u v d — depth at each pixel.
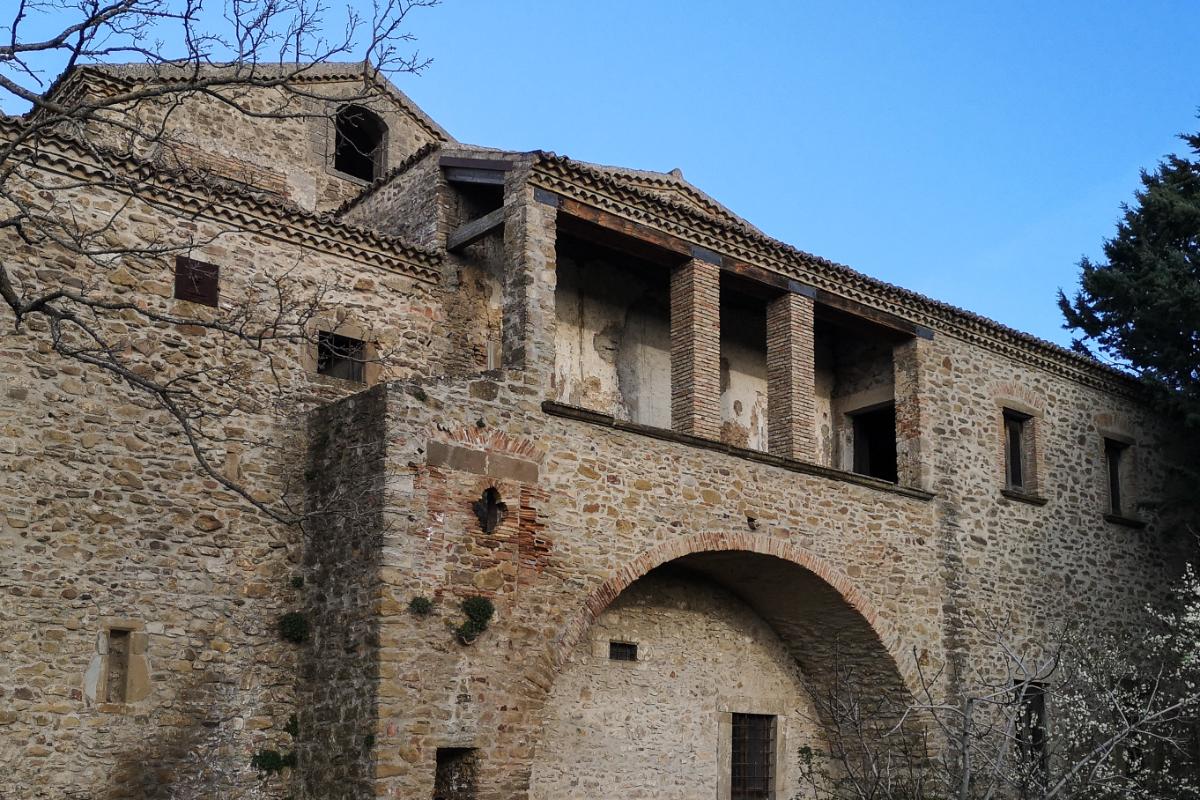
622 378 17.56
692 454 15.22
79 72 16.56
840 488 16.89
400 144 20.91
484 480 13.27
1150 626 21.19
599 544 14.05
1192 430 22.52
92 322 12.84
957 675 17.69
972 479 18.91
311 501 13.69
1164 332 21.31
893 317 18.36
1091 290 22.14
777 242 16.67
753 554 15.73
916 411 18.42
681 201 18.95
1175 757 19.27
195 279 13.68
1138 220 22.33
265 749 13.02
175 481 13.09
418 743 12.16
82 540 12.38
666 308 18.34
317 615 13.23
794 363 16.88
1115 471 22.06
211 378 13.53
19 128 8.89
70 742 11.95
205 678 12.87
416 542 12.62
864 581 16.83
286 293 13.48
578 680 15.62
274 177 18.86
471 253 16.11
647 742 16.14
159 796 12.30
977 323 19.30
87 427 12.61
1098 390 21.70
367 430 13.01
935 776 16.59
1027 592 19.23
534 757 14.41
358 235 14.94
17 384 12.25
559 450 13.98
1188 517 22.03
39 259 12.63
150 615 12.66
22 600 11.91
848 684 15.91
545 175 14.57
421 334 15.41
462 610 12.79
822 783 17.89
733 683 17.34
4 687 11.66
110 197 13.23
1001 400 19.81
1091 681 17.52
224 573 13.22
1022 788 12.55
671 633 16.80
